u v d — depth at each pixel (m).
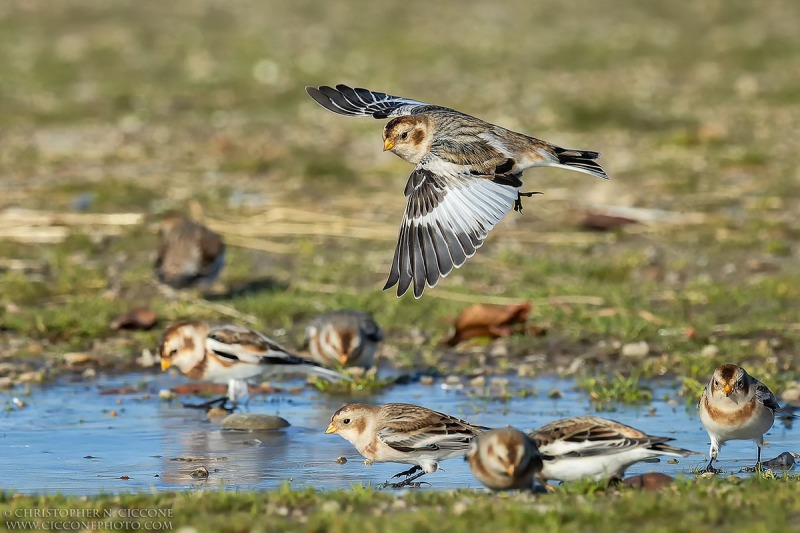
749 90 33.97
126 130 29.66
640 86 35.12
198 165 25.80
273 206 21.66
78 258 18.67
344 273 18.00
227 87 35.91
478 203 8.79
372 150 27.73
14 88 35.00
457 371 14.02
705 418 10.14
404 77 37.16
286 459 10.59
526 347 14.73
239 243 19.45
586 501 8.23
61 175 24.58
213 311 16.16
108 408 12.56
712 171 24.53
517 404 12.50
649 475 9.11
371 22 49.44
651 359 14.10
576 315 15.59
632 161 25.69
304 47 42.88
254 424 11.69
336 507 8.17
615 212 20.64
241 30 47.19
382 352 14.71
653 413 12.09
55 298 16.83
